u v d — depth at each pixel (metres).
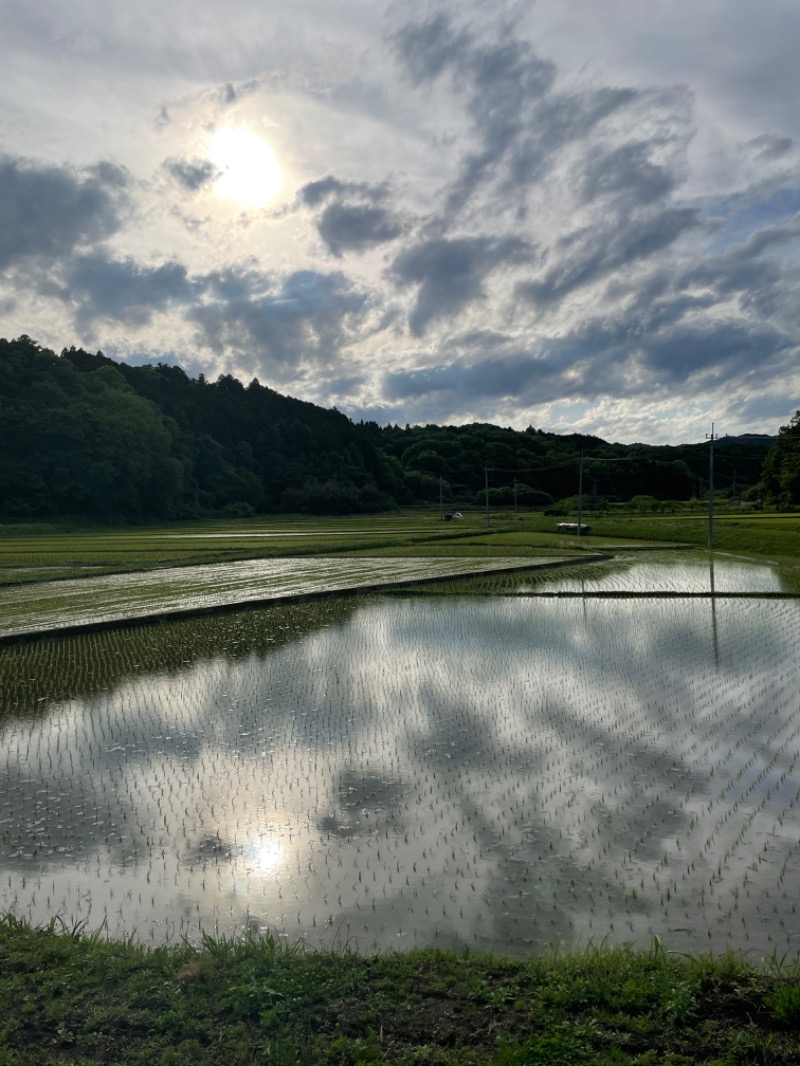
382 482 158.62
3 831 9.77
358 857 8.85
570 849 8.91
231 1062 5.19
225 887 8.29
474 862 8.66
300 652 20.38
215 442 141.12
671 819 9.66
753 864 8.50
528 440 182.50
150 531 88.62
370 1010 5.70
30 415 102.62
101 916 7.79
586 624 23.77
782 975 6.03
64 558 47.38
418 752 12.29
